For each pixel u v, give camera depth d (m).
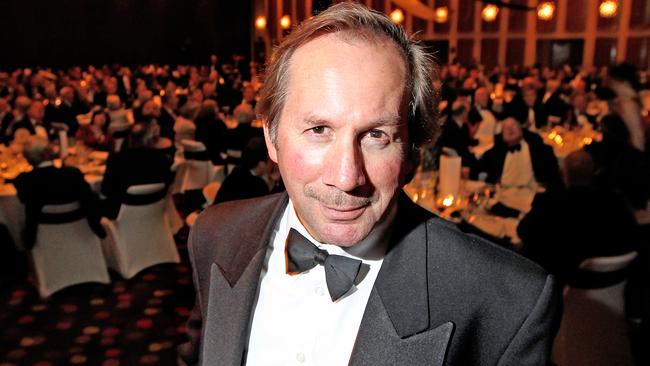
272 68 0.91
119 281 4.62
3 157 5.33
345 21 0.85
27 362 3.51
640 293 3.80
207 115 6.50
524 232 3.03
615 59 16.12
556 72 15.33
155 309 4.20
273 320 1.05
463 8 17.75
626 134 4.89
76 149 5.30
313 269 1.05
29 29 18.42
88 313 4.13
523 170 4.64
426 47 0.93
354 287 1.02
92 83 12.20
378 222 0.95
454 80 13.20
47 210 4.14
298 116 0.84
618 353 3.01
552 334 0.96
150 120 5.60
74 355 3.59
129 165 4.50
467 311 0.93
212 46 21.62
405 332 0.92
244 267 1.08
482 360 0.93
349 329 1.00
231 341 1.03
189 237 1.22
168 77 15.34
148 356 3.60
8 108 7.32
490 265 0.96
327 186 0.84
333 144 0.83
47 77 14.26
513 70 14.98
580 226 2.87
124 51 20.11
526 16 17.03
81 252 4.39
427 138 0.96
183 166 6.38
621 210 2.94
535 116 7.84
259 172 3.49
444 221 1.04
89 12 19.34
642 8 15.61
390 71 0.83
